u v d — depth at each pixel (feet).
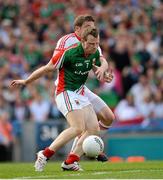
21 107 174.81
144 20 213.25
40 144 155.33
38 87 176.24
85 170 84.43
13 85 83.87
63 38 83.46
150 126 153.07
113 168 89.45
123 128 153.79
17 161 156.87
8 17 220.84
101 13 216.33
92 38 81.30
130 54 196.44
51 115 173.06
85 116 83.61
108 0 222.07
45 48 202.08
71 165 83.20
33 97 174.81
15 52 201.36
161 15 216.95
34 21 215.31
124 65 195.21
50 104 173.88
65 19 214.69
